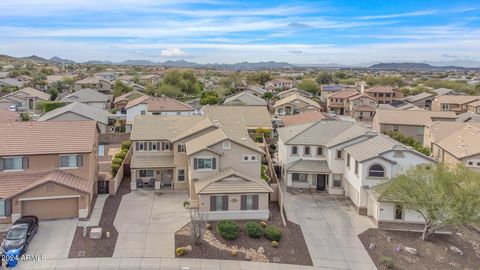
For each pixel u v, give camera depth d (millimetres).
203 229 32625
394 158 37344
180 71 143000
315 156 45531
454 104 93500
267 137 61719
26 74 168500
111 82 143625
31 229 30359
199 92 137625
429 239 33906
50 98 104625
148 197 40156
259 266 28453
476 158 45312
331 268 28812
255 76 184875
